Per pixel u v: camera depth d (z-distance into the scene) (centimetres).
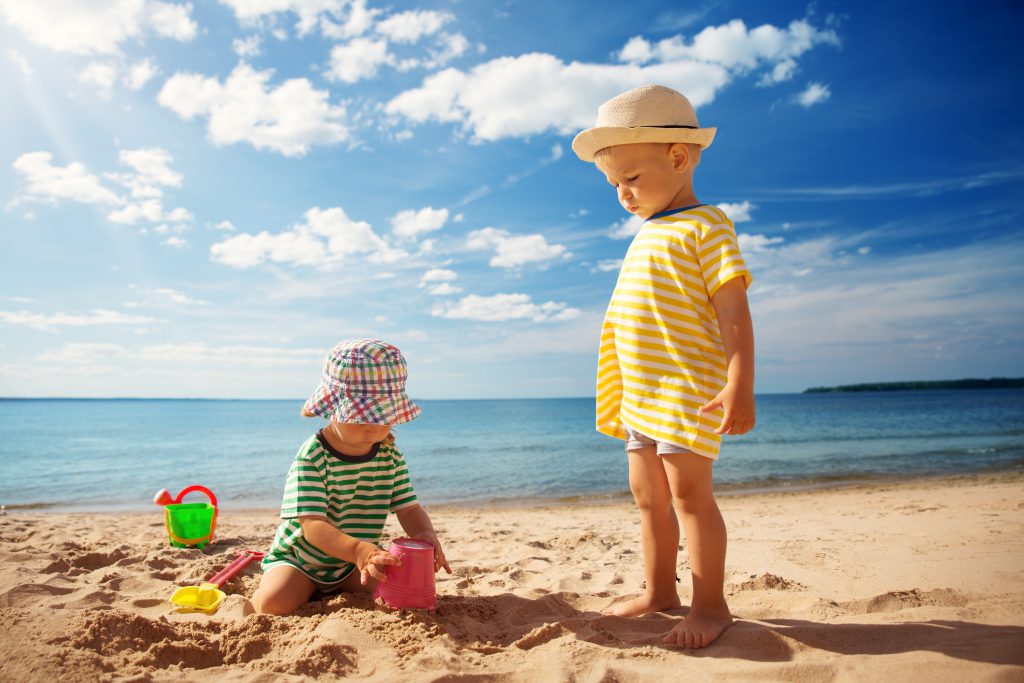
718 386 222
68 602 269
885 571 310
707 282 222
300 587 257
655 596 252
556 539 478
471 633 229
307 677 180
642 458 246
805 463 1453
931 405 7112
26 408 13462
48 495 1020
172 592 302
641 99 233
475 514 777
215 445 2547
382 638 210
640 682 178
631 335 235
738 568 336
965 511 550
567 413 7556
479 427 4109
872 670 177
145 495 1016
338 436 261
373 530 274
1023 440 2044
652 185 240
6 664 179
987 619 221
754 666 184
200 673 184
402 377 262
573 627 227
